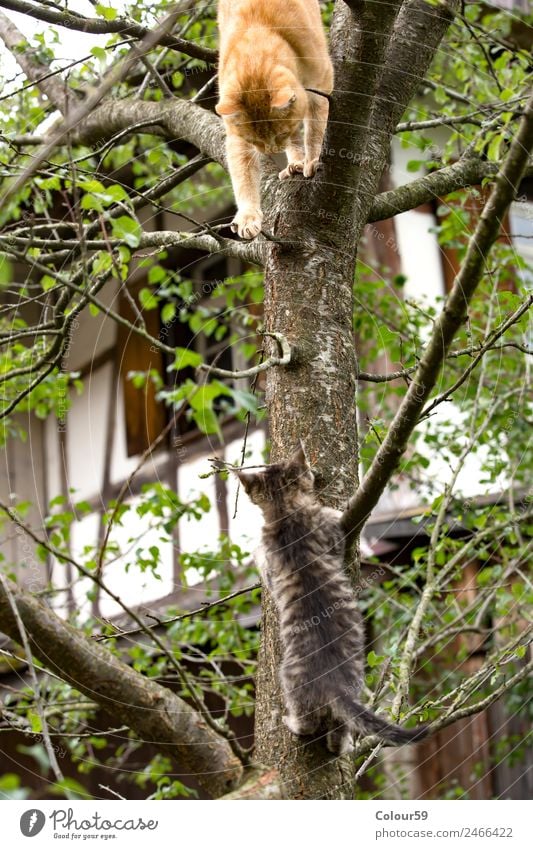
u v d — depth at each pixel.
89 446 9.49
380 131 3.96
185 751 2.75
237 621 6.01
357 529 3.22
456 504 6.49
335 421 3.46
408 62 4.09
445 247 7.18
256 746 3.23
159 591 7.91
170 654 2.69
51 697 5.62
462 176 4.30
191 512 5.73
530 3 7.52
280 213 3.64
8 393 6.28
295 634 3.29
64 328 4.17
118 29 4.12
